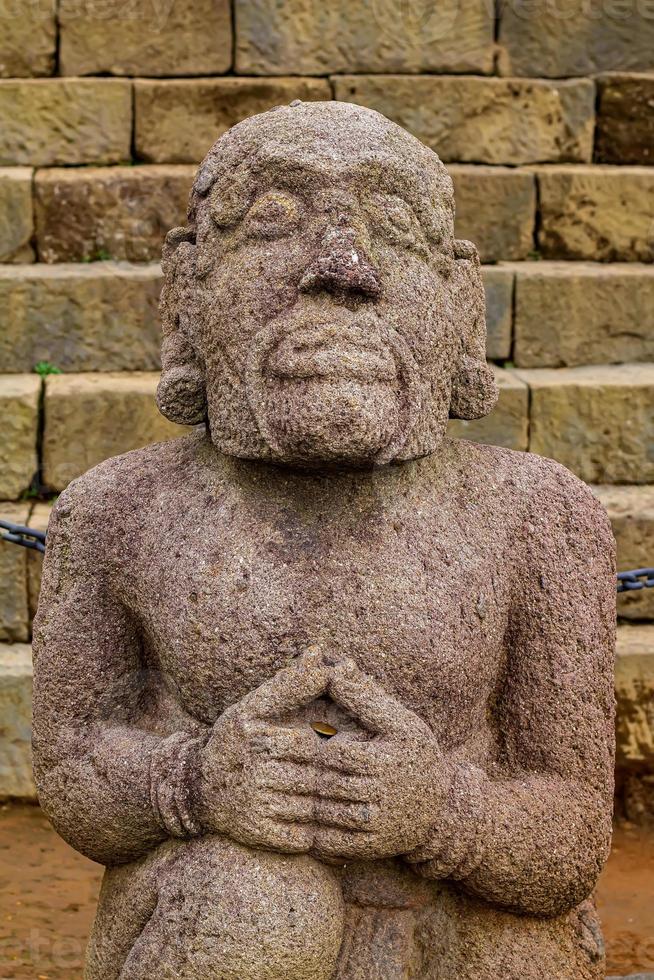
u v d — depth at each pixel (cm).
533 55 648
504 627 271
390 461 255
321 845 244
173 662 262
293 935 243
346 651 254
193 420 276
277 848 243
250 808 241
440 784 250
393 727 244
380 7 635
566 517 280
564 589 275
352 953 260
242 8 630
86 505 279
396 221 258
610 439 545
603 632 280
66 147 614
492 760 274
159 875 258
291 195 258
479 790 258
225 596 256
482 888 261
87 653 276
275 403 250
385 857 249
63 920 423
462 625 260
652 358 586
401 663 255
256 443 254
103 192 591
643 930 420
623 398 544
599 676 277
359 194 256
